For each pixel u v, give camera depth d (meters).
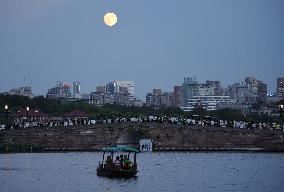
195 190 150.88
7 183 162.38
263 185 159.50
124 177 170.50
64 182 163.12
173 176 178.88
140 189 151.25
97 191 147.50
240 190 150.88
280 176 179.12
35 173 183.75
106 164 172.50
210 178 174.75
